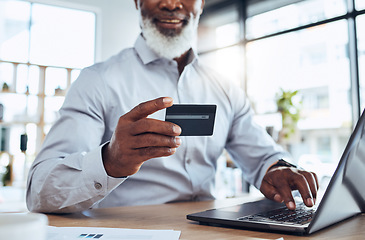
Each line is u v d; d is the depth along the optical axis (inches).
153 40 47.2
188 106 29.6
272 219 23.3
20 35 159.0
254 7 161.2
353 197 23.9
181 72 51.4
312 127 191.9
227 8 169.5
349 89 127.4
